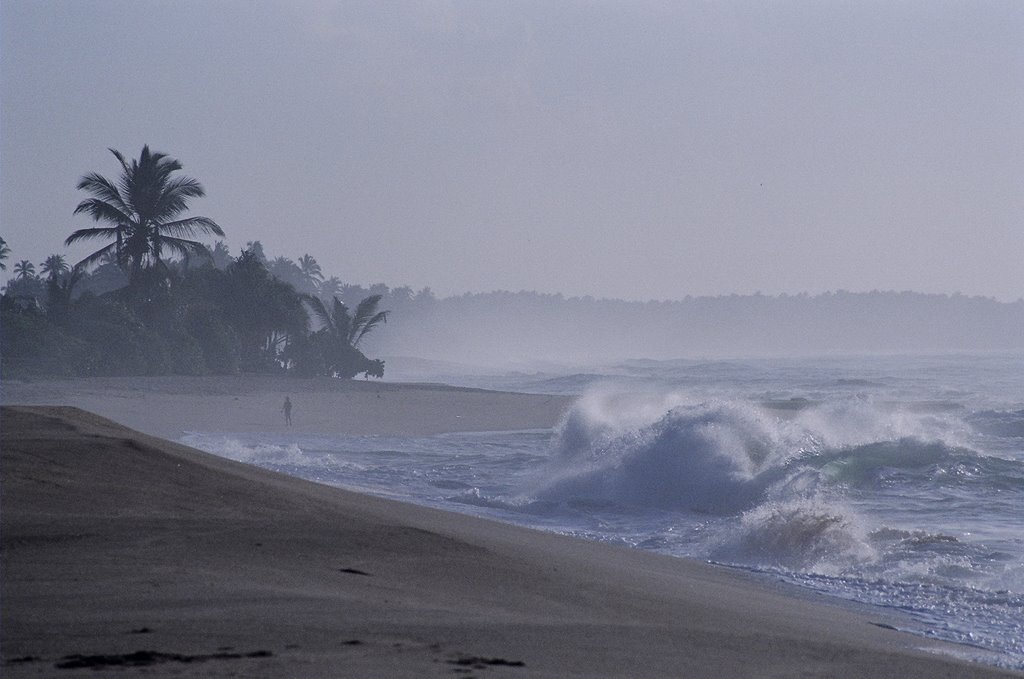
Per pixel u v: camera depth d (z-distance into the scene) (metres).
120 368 187.75
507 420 150.62
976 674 21.80
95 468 33.44
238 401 158.62
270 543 27.36
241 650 17.34
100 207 193.50
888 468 73.94
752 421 77.56
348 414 153.12
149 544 25.59
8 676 15.24
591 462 75.50
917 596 37.56
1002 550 48.03
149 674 15.57
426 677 16.47
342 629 19.45
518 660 18.33
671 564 41.56
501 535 41.34
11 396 145.00
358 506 39.28
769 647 22.50
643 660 19.62
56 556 23.75
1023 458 91.19
